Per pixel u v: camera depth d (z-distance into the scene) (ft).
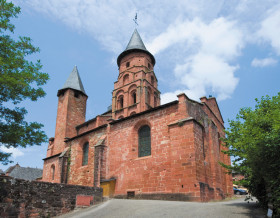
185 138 54.85
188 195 49.62
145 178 59.16
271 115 33.22
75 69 131.64
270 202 26.84
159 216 30.94
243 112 45.19
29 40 42.52
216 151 70.49
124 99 116.26
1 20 39.17
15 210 31.19
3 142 38.14
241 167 38.88
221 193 64.54
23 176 174.60
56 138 110.83
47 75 42.68
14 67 39.34
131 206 40.52
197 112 64.90
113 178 66.74
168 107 61.98
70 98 117.19
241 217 27.86
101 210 38.11
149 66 126.00
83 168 80.74
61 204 37.55
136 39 131.44
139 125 68.18
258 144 26.45
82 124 109.50
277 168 24.13
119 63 131.95
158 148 59.62
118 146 70.28
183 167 52.70
